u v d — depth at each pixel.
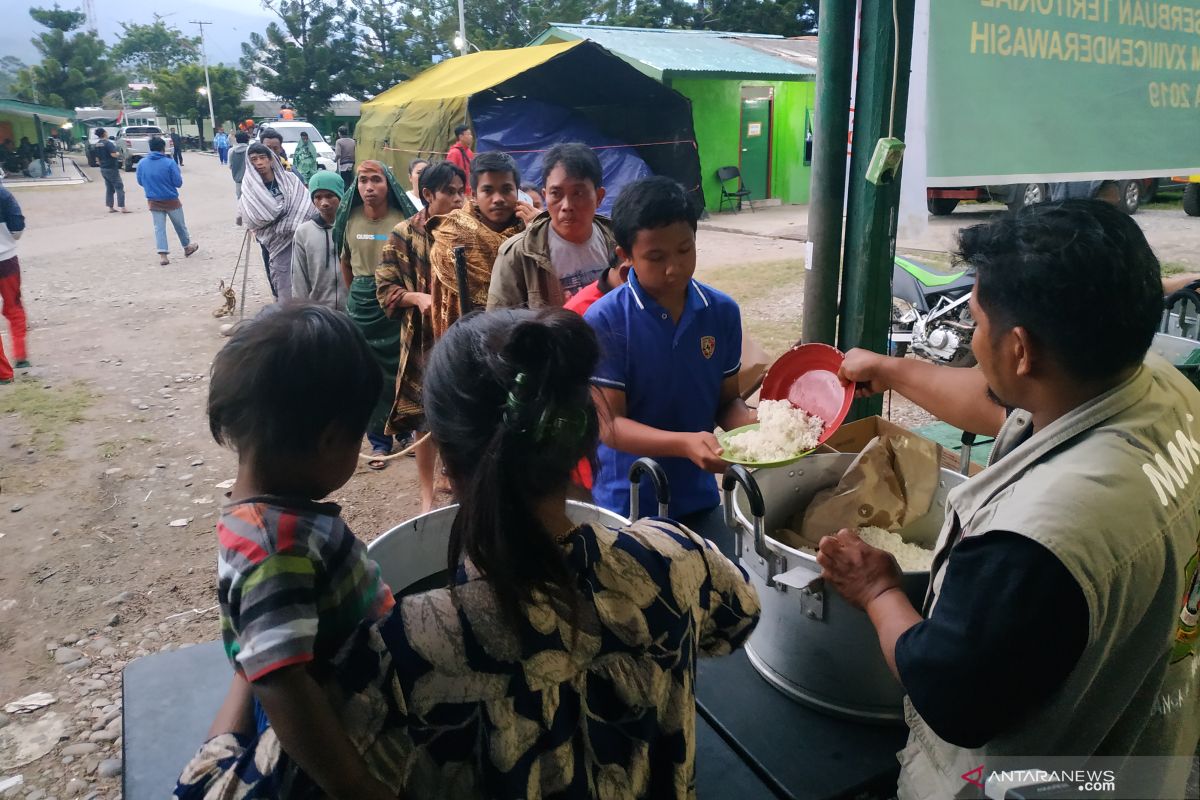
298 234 4.78
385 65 37.38
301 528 0.90
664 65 13.30
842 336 2.52
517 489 0.82
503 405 0.82
